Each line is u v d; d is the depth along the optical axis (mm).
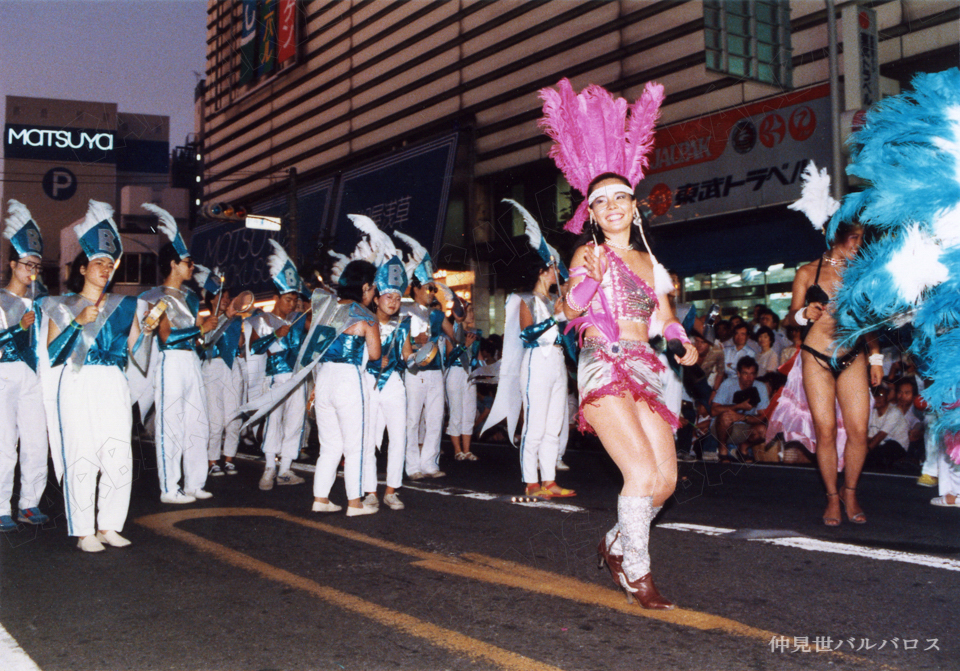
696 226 14500
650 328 3639
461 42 19734
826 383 4898
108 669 2799
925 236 3098
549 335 6051
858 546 4254
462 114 19688
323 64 24969
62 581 3904
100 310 4590
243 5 28969
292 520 5352
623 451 3283
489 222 18938
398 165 21484
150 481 7316
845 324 3676
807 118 12609
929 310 3082
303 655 2891
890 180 3133
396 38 21938
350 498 5496
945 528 4730
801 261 12805
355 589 3682
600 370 3332
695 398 8477
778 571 3791
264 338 7492
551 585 3674
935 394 3072
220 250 30266
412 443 7465
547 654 2848
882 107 3316
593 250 3396
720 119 13867
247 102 29281
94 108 41500
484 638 3021
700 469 7602
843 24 11680
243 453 9984
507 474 7645
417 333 7418
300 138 26172
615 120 3730
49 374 4699
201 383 6332
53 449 4691
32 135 40625
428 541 4645
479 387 11531
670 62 14773
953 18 11266
